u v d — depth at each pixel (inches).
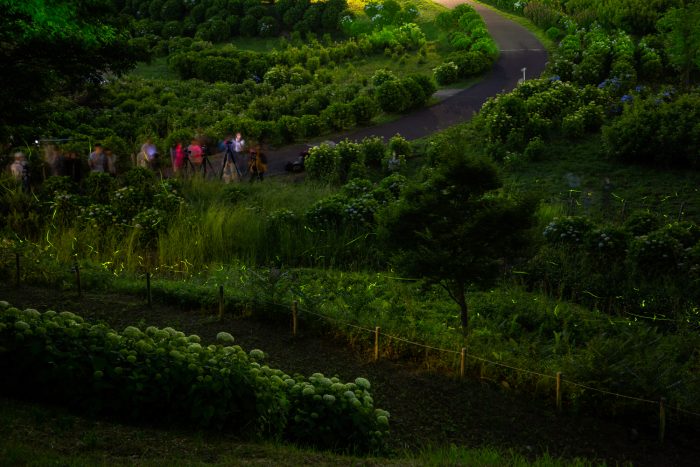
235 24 1831.9
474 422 333.7
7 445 221.1
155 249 609.3
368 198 682.2
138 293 455.2
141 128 1063.0
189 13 1940.2
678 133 832.9
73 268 473.1
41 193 692.1
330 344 402.0
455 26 1711.4
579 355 386.3
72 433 244.2
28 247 505.7
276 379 294.7
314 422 290.4
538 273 567.8
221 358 291.1
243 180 866.1
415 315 477.1
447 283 450.9
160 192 690.8
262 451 254.5
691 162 835.4
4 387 270.7
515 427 331.9
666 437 331.9
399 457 291.1
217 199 740.7
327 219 650.8
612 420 342.3
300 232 636.1
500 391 359.6
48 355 269.7
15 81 508.1
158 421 270.1
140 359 279.0
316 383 307.6
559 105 999.0
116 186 701.9
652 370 352.2
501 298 516.7
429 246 431.5
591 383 349.1
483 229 412.5
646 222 623.5
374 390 354.6
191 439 256.5
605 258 591.5
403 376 369.4
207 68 1476.4
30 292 438.0
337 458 261.0
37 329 275.7
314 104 1169.4
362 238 620.7
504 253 428.1
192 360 280.1
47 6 462.9
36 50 514.6
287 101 1202.0
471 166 415.8
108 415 267.6
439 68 1341.0
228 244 610.5
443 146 437.1
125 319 413.7
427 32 1723.7
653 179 819.4
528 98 1022.4
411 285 530.3
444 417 335.9
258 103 1213.1
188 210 668.1
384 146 935.0
